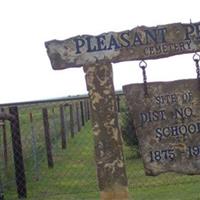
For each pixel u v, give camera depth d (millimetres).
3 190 9961
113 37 6047
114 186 6027
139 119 6078
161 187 10086
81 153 14047
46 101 7289
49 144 12180
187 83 6062
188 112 6062
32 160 12805
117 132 6023
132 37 6039
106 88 6035
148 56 6035
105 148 6027
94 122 6047
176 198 9148
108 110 6031
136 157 13031
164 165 6055
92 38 6062
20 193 9602
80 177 11234
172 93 6070
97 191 9969
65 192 9992
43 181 11039
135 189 9984
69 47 6090
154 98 6070
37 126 15625
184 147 6055
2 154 12586
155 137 6066
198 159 6051
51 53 6102
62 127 14711
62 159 13414
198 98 6059
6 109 10109
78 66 6086
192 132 6055
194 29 6008
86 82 6062
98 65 6051
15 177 9977
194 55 6039
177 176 10961
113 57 6051
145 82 6070
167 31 6016
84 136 17172
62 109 14789
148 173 6059
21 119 16312
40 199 9531
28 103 7281
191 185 10188
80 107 20266
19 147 9570
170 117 6062
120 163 6020
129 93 6082
